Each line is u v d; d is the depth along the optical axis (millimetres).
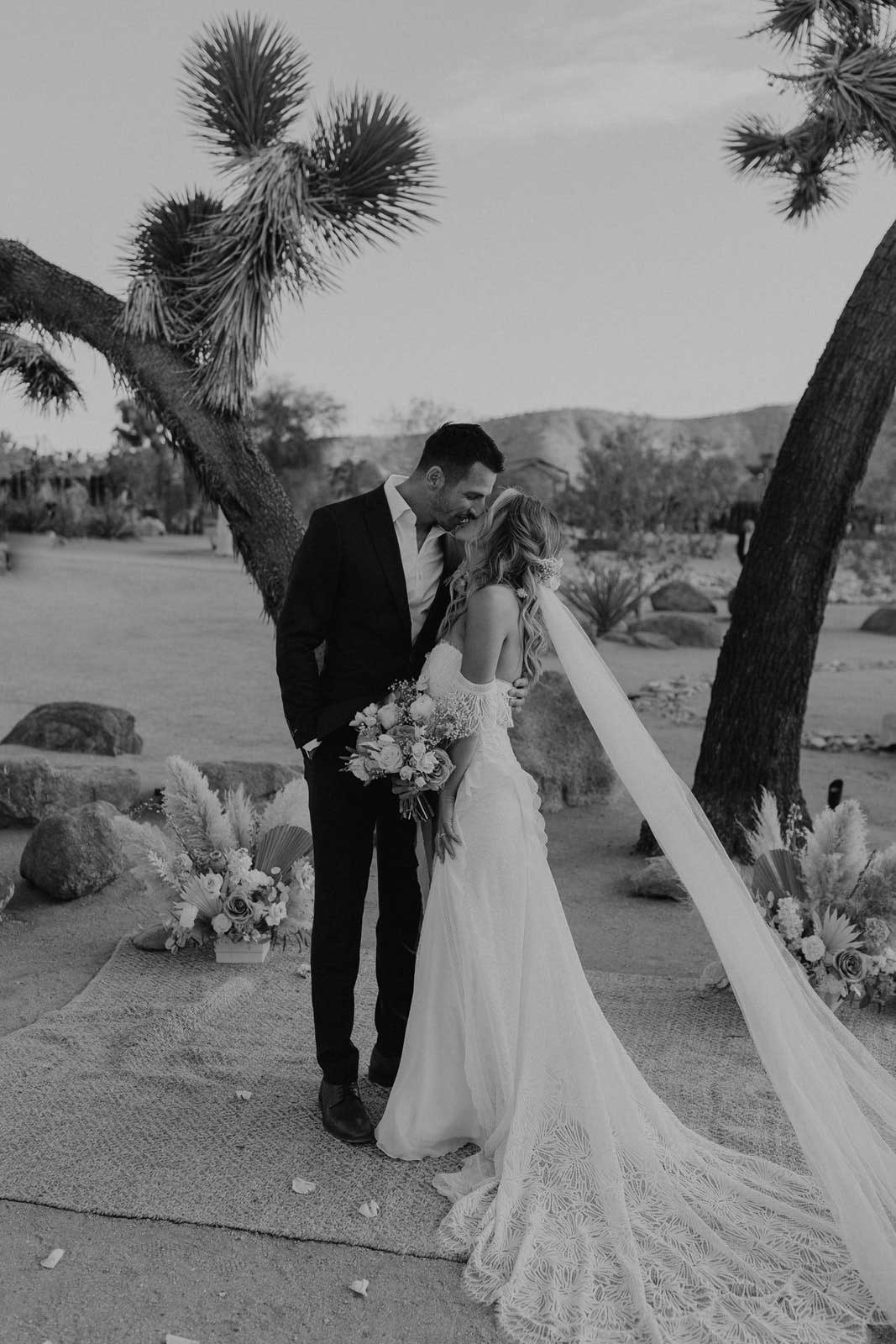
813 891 4391
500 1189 3010
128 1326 2561
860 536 32688
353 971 3473
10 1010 4340
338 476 43438
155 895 4824
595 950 5090
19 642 15703
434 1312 2625
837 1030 3295
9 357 6844
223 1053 3883
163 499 45000
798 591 5996
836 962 4246
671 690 12891
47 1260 2773
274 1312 2617
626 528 32094
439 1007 3281
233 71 6273
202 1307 2629
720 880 3045
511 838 3268
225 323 6168
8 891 5289
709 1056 3936
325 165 6406
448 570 3484
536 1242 2840
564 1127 3184
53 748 8344
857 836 4441
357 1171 3203
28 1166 3176
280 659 3410
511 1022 3275
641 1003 4402
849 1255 2734
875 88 5969
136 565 26953
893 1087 3271
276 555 6543
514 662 3309
